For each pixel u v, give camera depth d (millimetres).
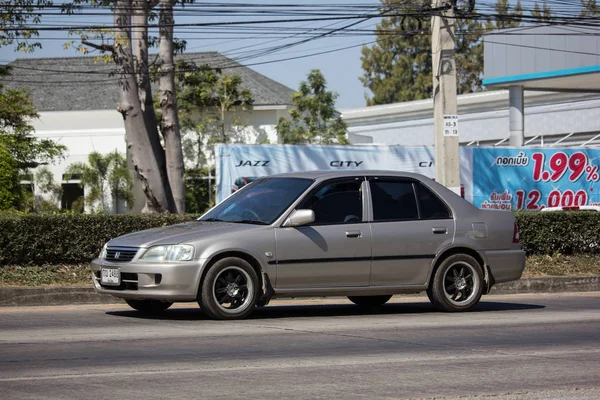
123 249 11156
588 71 33562
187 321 11109
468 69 79062
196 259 10820
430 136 52562
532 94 47281
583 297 15906
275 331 10258
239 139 44906
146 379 7312
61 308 13094
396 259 11992
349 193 11977
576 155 30109
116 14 22562
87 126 46156
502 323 11398
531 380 7535
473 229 12617
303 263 11383
